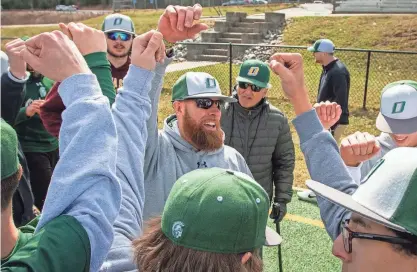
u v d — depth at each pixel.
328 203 1.79
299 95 1.81
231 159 2.42
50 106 2.14
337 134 5.97
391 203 1.17
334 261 4.09
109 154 1.11
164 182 2.19
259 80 3.26
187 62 15.40
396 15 16.47
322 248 4.30
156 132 2.15
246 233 1.12
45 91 3.98
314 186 1.44
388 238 1.17
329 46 5.88
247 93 3.26
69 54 1.17
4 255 1.22
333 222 1.74
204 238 1.10
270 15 17.69
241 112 3.33
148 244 1.22
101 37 1.50
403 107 2.51
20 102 3.02
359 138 1.92
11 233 1.24
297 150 7.32
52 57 1.14
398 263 1.18
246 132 3.33
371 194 1.23
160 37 1.54
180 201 1.15
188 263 1.10
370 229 1.22
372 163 2.59
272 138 3.36
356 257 1.25
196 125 2.28
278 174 3.45
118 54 4.15
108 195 1.09
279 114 3.40
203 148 2.32
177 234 1.12
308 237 4.51
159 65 1.87
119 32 4.10
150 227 1.28
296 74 1.80
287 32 16.78
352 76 11.77
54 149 3.95
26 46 1.17
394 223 1.15
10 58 2.88
